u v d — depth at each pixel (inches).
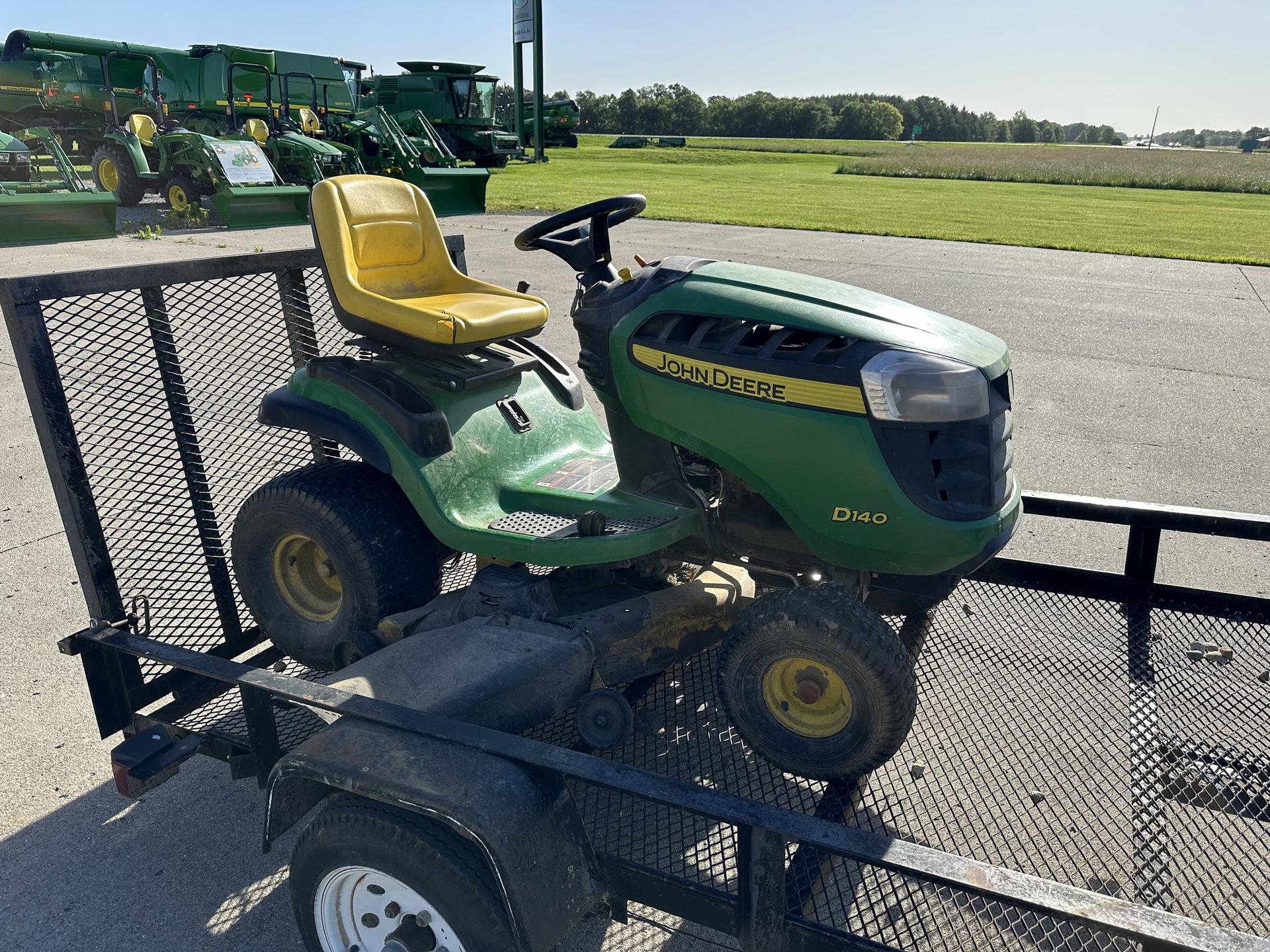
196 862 104.7
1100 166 1699.1
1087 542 186.2
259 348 137.8
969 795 104.3
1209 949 57.2
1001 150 2701.8
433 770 77.5
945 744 112.4
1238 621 129.5
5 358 311.7
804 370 93.9
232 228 604.4
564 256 115.1
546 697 100.5
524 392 129.0
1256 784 101.0
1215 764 104.3
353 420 116.6
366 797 80.4
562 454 127.2
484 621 107.7
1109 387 300.2
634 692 116.4
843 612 94.2
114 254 482.6
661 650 113.2
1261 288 489.1
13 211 513.3
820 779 100.8
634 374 105.0
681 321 102.4
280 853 106.3
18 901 98.8
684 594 116.6
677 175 1261.1
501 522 111.6
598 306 108.9
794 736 100.0
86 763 120.0
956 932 87.9
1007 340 361.4
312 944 87.6
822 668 97.0
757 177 1298.0
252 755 100.0
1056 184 1409.9
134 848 106.5
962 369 91.9
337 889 84.8
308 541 123.3
